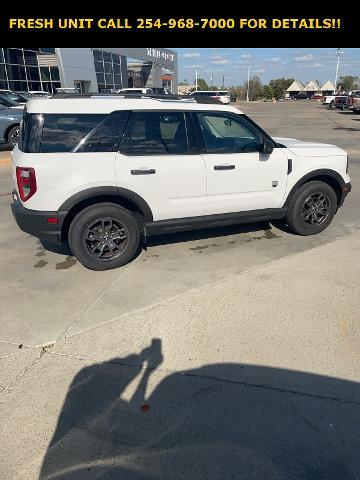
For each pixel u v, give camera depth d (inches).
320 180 194.9
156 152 156.4
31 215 146.1
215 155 165.8
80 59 1277.1
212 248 182.5
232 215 177.0
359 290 140.1
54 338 116.2
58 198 144.9
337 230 205.5
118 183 150.5
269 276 152.4
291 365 104.0
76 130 146.5
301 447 80.7
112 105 150.8
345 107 1443.2
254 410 90.0
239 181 172.2
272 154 176.6
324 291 139.8
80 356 108.5
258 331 118.0
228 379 99.6
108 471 76.2
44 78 1165.7
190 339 115.0
